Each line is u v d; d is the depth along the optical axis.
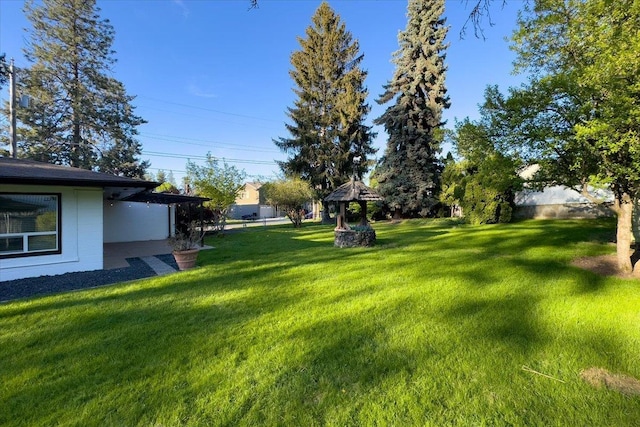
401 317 3.77
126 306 4.36
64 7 18.39
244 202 48.41
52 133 18.16
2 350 3.08
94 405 2.24
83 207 7.00
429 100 18.78
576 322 3.52
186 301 4.54
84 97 18.77
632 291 4.52
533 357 2.80
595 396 2.26
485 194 14.05
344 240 9.65
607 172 5.11
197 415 2.12
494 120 5.92
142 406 2.22
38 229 6.53
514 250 7.81
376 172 20.41
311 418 2.08
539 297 4.36
